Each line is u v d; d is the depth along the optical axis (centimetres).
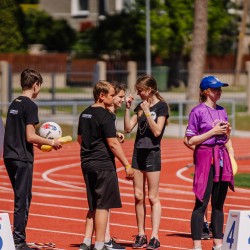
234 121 6091
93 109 2041
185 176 3875
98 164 2020
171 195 3234
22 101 2067
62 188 3438
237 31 10188
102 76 6794
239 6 10825
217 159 2012
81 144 2056
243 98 7238
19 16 8988
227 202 3042
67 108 6538
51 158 4578
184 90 8544
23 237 2062
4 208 2906
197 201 2036
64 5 10906
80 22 10812
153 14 9081
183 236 2386
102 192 2023
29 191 2073
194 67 6956
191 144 2016
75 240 2314
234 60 10119
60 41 9788
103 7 10675
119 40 9400
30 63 8962
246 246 1788
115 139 2023
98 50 9625
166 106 2188
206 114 2022
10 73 6562
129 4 9712
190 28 9056
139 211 2211
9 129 2067
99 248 2022
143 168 2191
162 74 8369
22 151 2059
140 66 8512
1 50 8800
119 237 2377
